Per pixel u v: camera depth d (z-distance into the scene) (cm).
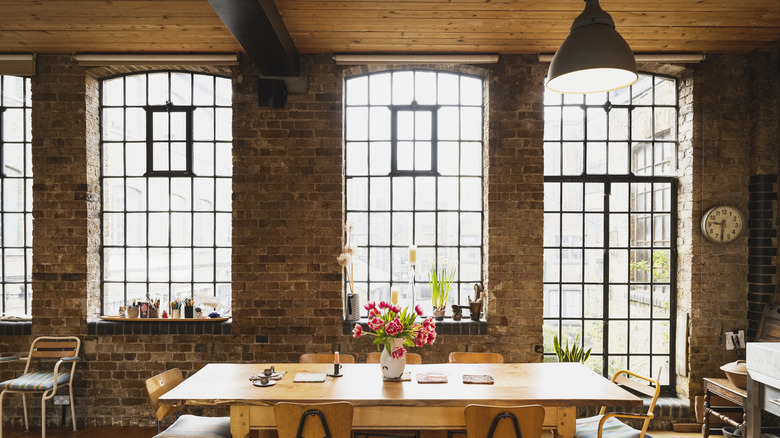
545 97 493
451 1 356
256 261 459
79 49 451
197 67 473
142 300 478
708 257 463
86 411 457
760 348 329
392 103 495
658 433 445
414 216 495
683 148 480
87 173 464
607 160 493
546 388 309
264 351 457
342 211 464
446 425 294
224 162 494
